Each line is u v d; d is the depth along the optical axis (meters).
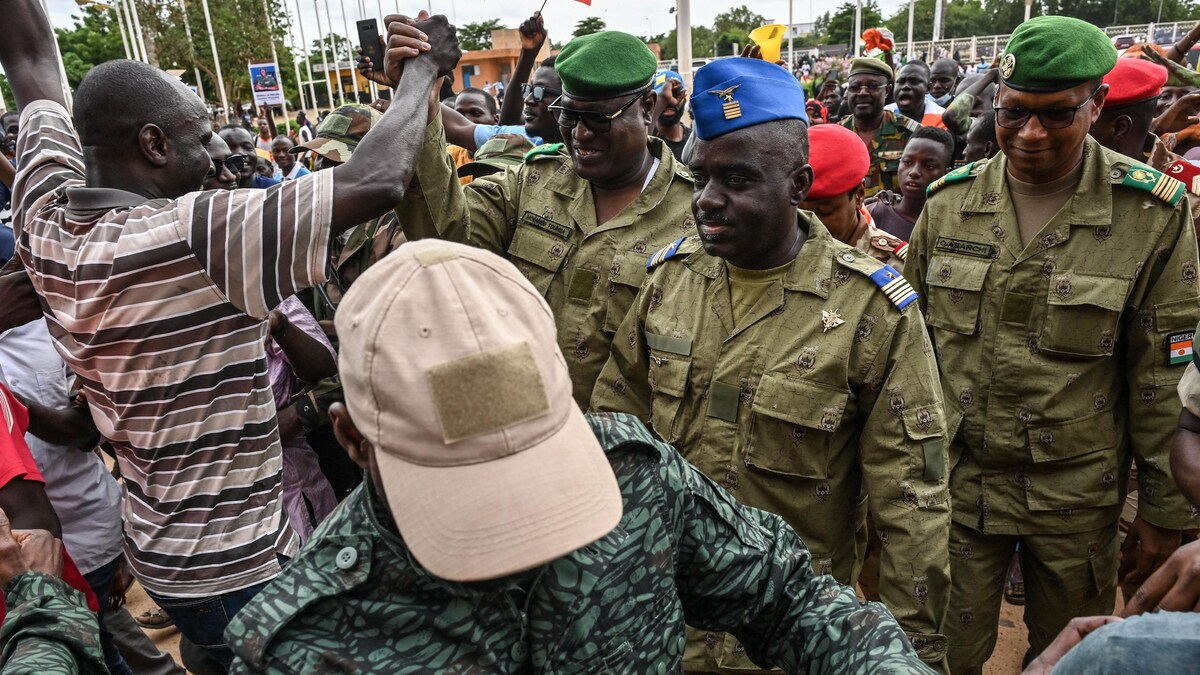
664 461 1.29
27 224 1.87
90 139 1.80
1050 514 2.53
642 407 2.39
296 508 2.73
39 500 1.92
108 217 1.71
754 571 1.36
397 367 0.93
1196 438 1.83
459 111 5.25
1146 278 2.34
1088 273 2.38
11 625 1.42
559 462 0.96
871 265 1.96
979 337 2.58
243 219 1.66
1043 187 2.45
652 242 2.70
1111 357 2.46
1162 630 0.78
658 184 2.75
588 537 0.95
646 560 1.22
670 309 2.18
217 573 1.84
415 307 0.94
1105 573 2.61
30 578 1.55
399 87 1.99
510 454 0.94
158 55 29.34
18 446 1.96
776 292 2.00
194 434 1.79
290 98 36.75
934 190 2.75
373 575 1.10
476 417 0.93
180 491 1.82
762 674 2.02
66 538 2.56
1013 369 2.51
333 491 3.01
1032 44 2.24
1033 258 2.46
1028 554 2.70
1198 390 1.82
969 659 2.76
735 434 2.04
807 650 1.32
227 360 1.77
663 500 1.26
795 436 1.97
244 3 30.88
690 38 4.77
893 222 4.02
